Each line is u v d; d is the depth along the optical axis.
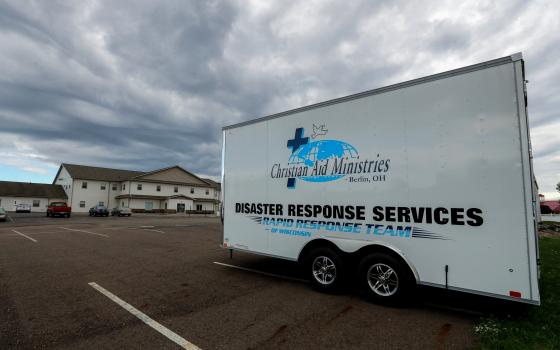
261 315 4.18
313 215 5.43
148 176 52.97
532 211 3.53
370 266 4.66
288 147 5.94
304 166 5.64
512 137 3.70
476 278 3.84
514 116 3.70
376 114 4.81
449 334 3.59
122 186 53.06
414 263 4.30
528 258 3.54
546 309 4.25
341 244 5.02
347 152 5.09
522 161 3.62
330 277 5.18
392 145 4.61
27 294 5.08
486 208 3.81
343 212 5.05
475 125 3.95
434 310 4.35
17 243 11.09
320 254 5.23
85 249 9.79
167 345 3.31
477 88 3.96
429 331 3.67
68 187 51.94
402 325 3.84
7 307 4.48
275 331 3.68
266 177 6.27
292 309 4.40
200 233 15.06
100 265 7.37
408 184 4.41
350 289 5.34
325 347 3.28
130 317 4.10
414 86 4.47
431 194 4.21
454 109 4.11
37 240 11.97
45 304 4.61
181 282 5.86
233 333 3.62
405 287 4.32
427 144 4.30
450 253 4.03
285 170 5.94
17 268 7.02
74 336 3.52
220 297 4.95
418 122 4.39
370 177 4.78
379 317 4.10
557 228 18.09
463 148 4.02
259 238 6.30
